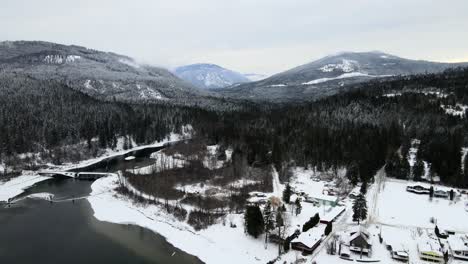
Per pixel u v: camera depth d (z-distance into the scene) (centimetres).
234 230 9112
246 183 12800
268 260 7669
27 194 12538
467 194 11306
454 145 13225
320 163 14425
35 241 8738
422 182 12769
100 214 10606
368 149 14250
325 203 10544
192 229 9381
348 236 8338
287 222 9044
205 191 11944
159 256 8081
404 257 7344
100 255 8062
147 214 10512
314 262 7300
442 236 8331
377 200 10938
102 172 15525
